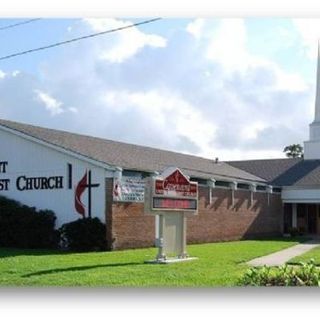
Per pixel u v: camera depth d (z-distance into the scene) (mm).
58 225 21703
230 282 12250
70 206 21531
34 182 22344
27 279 12586
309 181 34344
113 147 25453
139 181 22031
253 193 30969
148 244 22234
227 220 28172
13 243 21844
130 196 21516
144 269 14344
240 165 38219
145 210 15969
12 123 23750
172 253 16688
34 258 17078
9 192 22812
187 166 27516
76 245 20250
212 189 27000
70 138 24172
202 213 26062
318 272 11031
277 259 17656
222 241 27484
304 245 24516
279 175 35781
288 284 10883
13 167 22797
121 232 20984
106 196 20812
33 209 22078
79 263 15695
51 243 21438
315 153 37594
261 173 36438
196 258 17219
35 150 22422
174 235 16844
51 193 21969
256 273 11461
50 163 22094
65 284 12047
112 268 14508
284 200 34250
